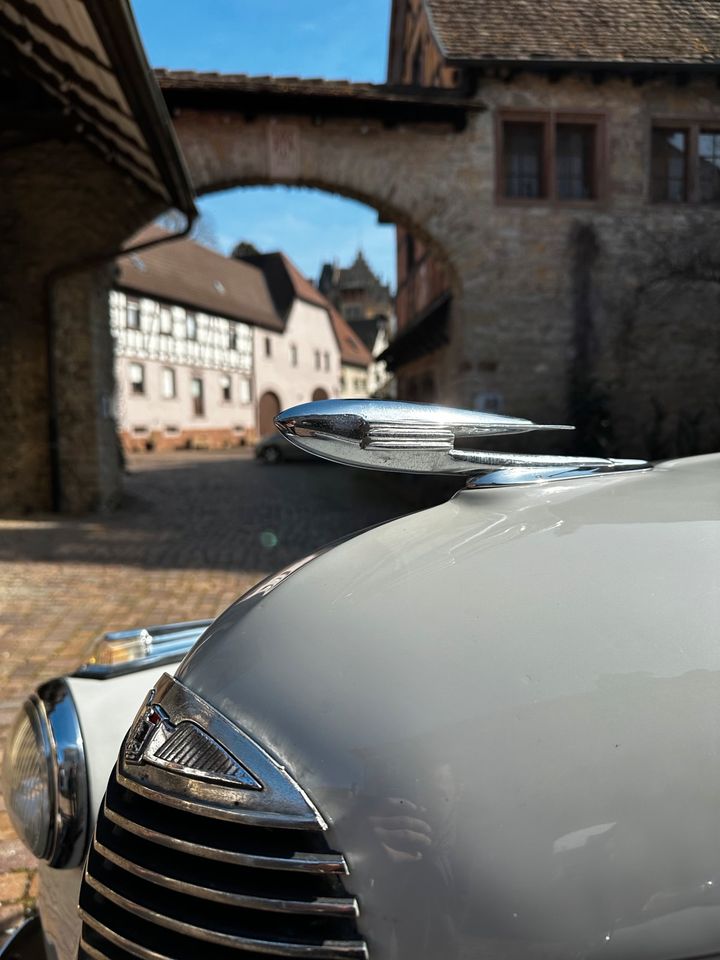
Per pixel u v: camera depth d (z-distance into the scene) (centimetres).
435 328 1225
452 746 70
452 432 119
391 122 991
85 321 970
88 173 927
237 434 3775
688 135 1054
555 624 81
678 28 1065
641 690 73
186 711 86
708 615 81
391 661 79
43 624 483
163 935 78
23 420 973
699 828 66
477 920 64
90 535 837
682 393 1054
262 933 71
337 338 4994
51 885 131
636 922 63
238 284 4025
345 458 114
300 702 78
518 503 117
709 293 1038
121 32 444
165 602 548
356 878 68
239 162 971
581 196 1059
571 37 1026
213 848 75
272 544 802
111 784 93
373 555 108
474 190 1015
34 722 138
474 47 982
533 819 66
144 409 3127
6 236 937
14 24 566
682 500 111
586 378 1037
